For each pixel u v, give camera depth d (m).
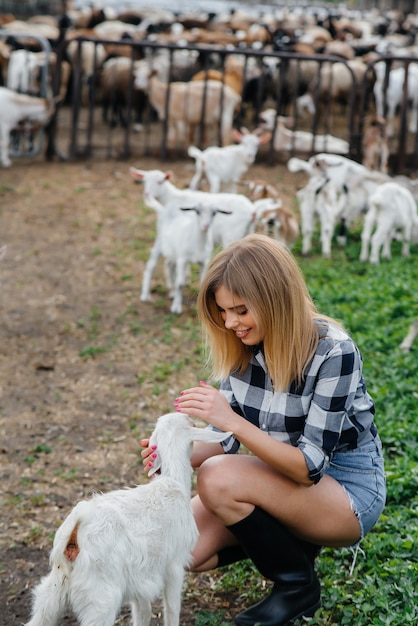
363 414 3.30
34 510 4.40
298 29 23.89
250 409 3.31
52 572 2.92
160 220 7.52
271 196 9.34
